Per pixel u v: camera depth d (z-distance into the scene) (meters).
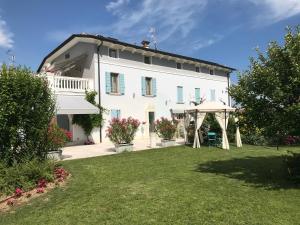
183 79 35.78
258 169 12.80
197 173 12.13
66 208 7.92
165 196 8.74
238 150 19.88
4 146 10.56
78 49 29.20
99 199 8.61
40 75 12.20
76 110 23.36
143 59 31.28
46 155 12.06
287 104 9.24
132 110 29.78
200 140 24.56
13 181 9.40
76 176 11.73
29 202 8.54
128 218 7.09
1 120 10.20
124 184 10.34
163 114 33.03
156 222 6.80
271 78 9.06
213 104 22.14
